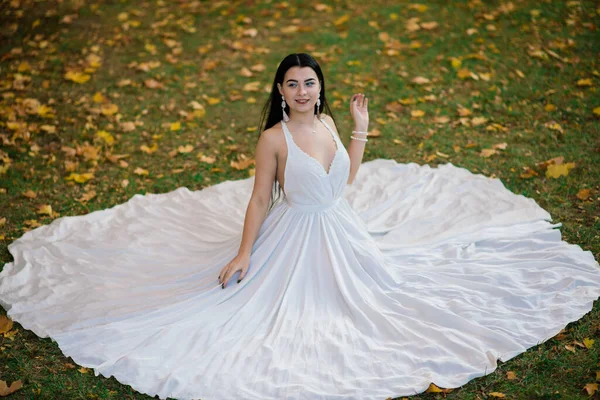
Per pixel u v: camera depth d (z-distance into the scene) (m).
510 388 3.57
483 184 5.47
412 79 7.34
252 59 7.98
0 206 5.56
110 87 7.50
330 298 4.17
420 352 3.78
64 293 4.45
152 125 6.77
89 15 9.25
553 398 3.48
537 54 7.53
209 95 7.29
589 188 5.33
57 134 6.62
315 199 4.21
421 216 5.15
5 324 4.17
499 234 4.84
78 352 3.88
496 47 7.83
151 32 8.73
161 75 7.70
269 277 4.20
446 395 3.54
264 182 4.21
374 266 4.27
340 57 7.87
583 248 4.69
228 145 6.42
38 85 7.57
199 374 3.67
